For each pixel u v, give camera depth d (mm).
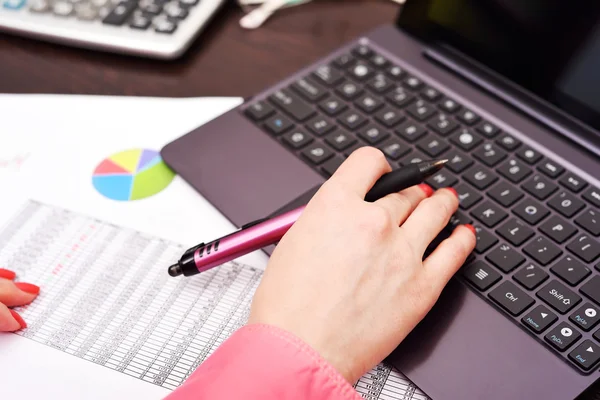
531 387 424
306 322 408
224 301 497
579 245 496
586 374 429
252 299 455
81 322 484
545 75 583
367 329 420
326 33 729
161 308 493
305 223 468
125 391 444
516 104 601
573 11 552
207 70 688
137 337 476
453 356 440
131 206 561
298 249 450
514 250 496
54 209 557
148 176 584
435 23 652
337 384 385
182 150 589
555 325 451
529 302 464
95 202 563
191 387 383
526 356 438
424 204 500
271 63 696
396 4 759
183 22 695
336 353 405
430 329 453
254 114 614
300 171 569
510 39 600
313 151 581
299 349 392
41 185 575
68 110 636
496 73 618
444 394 424
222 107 643
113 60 696
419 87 629
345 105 616
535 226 513
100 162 595
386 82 635
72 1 707
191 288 505
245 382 375
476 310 463
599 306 460
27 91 662
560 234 504
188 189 574
